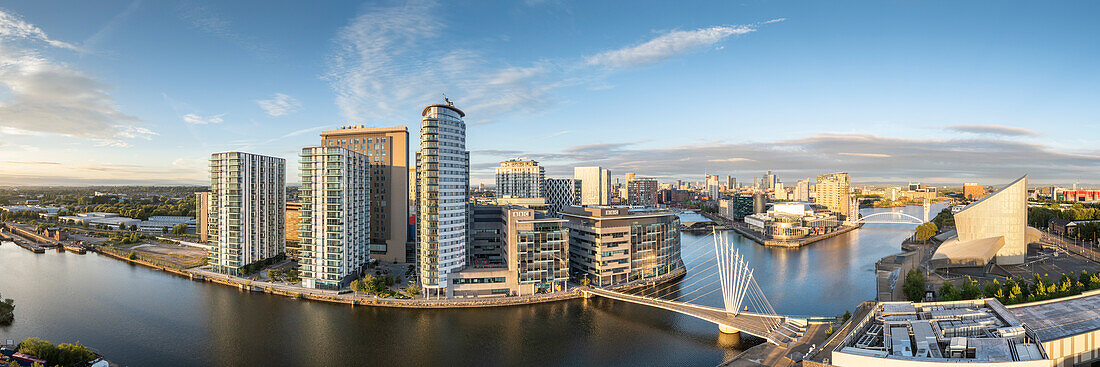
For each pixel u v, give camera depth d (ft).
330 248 611.47
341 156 610.65
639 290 639.76
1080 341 317.42
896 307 381.60
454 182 586.04
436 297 574.97
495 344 440.45
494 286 583.58
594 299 583.99
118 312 528.63
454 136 586.04
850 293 626.64
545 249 594.24
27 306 550.77
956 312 362.53
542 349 429.79
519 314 524.52
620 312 532.73
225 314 522.06
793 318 453.58
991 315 355.97
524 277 587.27
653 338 456.04
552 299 574.97
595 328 482.28
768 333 424.46
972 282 522.88
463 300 557.33
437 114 578.66
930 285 617.21
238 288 636.89
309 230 621.31
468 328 481.05
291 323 493.36
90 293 609.01
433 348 431.02
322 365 395.96
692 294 619.26
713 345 439.22
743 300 592.60
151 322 495.82
